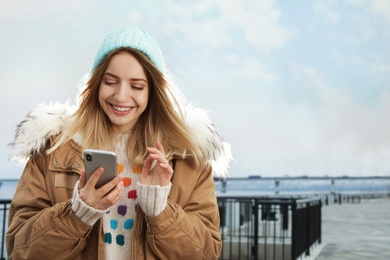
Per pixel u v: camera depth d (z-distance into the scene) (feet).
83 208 5.35
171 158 6.17
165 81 6.15
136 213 6.07
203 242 5.98
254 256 27.53
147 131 6.30
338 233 50.52
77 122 6.14
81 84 6.40
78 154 6.09
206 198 6.32
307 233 30.71
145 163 5.67
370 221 68.03
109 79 5.97
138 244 5.94
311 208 33.63
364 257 33.14
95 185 5.38
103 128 6.27
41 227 5.57
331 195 129.90
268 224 35.99
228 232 35.96
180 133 6.18
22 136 6.08
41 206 5.99
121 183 5.40
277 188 114.73
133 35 5.99
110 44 5.95
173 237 5.74
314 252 32.55
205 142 6.27
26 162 6.27
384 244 40.60
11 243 6.05
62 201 5.94
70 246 5.60
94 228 5.94
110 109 6.01
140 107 6.03
